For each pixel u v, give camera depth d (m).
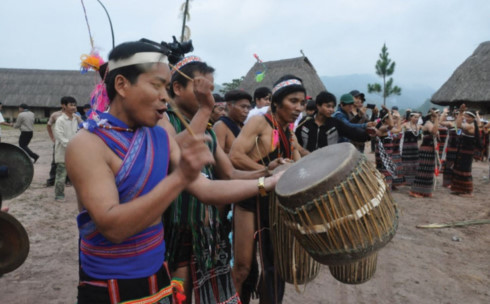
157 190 1.22
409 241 5.07
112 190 1.27
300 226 1.70
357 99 6.73
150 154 1.40
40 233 4.88
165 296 1.52
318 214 1.64
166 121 2.02
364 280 2.08
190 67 2.09
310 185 1.63
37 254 4.17
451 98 23.88
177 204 2.04
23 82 41.88
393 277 3.91
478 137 7.96
